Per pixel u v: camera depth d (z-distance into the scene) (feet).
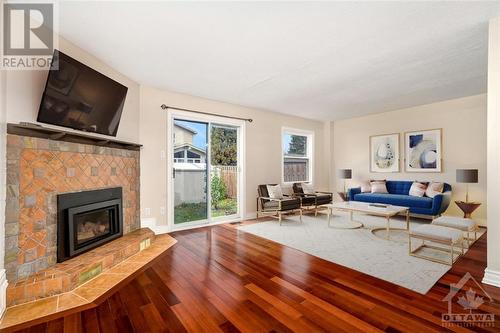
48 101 7.11
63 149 7.86
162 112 13.44
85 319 5.65
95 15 7.05
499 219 7.16
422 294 6.69
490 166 7.32
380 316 5.69
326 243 11.33
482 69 10.95
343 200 20.74
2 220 5.98
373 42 8.60
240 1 6.42
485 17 7.20
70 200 8.04
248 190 17.35
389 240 11.78
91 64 9.57
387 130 19.44
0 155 5.92
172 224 13.69
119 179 10.65
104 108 9.37
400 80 12.32
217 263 8.95
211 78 11.98
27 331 5.25
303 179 22.06
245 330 5.23
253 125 17.78
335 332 5.15
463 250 10.16
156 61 10.12
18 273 6.51
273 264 8.85
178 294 6.74
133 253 9.75
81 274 7.31
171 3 6.50
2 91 6.12
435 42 8.61
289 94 14.62
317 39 8.38
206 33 8.00
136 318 5.68
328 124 23.03
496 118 7.23
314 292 6.82
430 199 14.96
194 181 14.96
